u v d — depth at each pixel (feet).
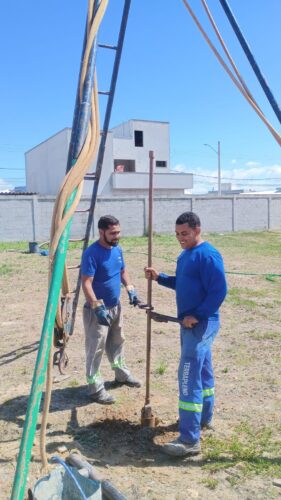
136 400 15.19
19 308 29.99
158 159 172.04
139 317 27.02
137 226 92.68
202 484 10.57
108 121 14.78
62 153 149.28
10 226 81.00
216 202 102.83
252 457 11.61
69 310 14.64
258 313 28.35
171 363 18.94
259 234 97.81
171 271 45.27
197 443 11.67
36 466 11.16
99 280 14.55
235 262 52.95
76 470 9.26
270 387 16.44
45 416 7.84
